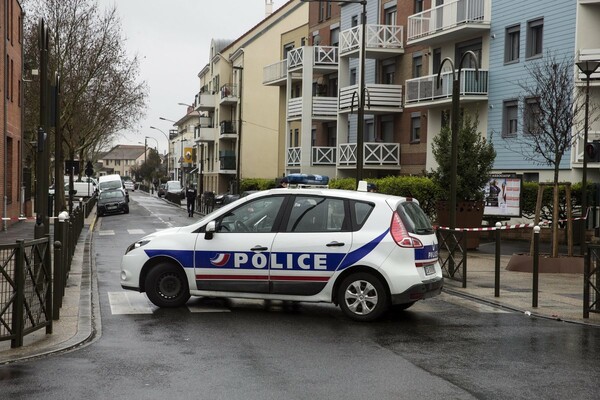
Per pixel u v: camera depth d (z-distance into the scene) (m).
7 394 5.91
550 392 6.14
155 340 8.14
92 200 49.97
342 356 7.43
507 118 28.86
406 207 9.79
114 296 11.40
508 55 28.72
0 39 27.12
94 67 40.47
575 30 25.41
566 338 8.54
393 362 7.19
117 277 13.91
